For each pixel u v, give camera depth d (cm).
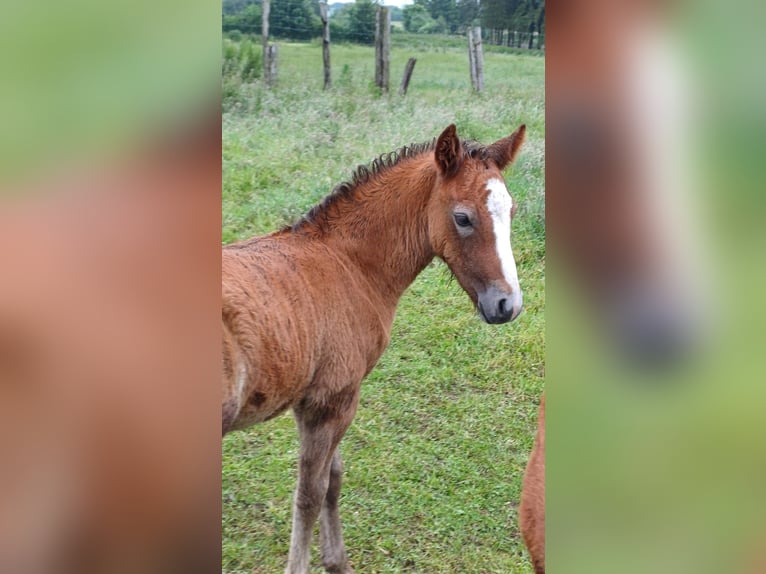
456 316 339
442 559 262
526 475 190
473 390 318
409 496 282
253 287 218
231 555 257
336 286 244
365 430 303
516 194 354
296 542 245
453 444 299
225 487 277
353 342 248
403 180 259
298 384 233
